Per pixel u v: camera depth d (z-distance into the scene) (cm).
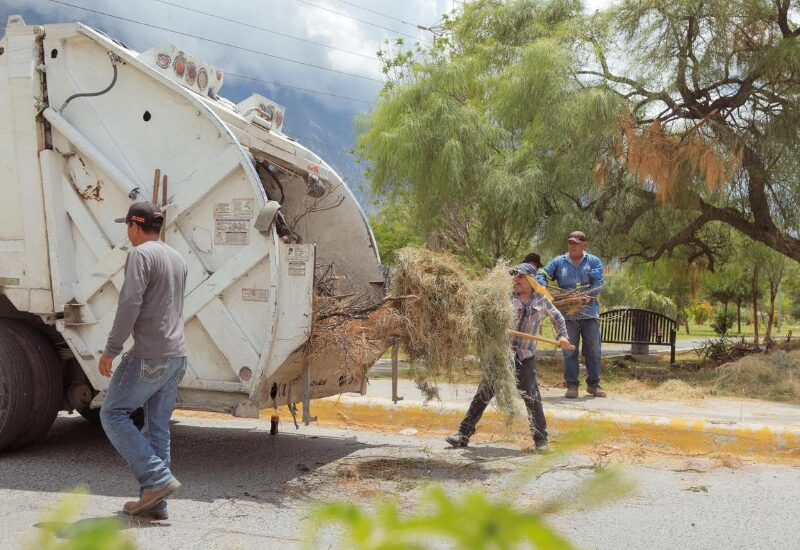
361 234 740
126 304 482
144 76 621
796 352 1162
